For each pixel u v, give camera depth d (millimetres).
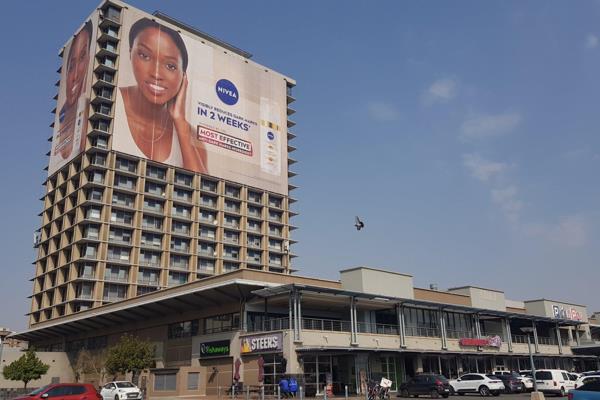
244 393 42875
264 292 43438
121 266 91562
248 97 116250
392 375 47500
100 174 92875
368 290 49625
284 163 120625
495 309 64875
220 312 48500
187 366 49250
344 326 47438
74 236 90375
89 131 94875
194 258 100188
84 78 99500
